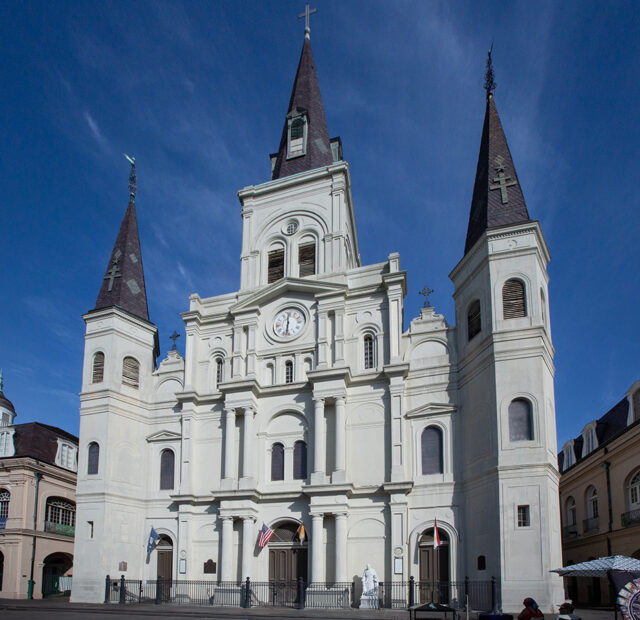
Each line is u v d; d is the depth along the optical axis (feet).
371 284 111.75
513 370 91.40
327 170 122.31
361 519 100.22
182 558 107.14
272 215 125.59
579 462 124.67
